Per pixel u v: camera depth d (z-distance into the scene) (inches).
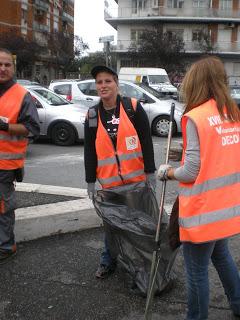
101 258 160.7
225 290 131.3
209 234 108.4
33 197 221.5
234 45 2117.4
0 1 2303.2
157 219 144.9
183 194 111.7
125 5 2103.8
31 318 135.2
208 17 2084.2
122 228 140.3
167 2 2097.7
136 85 562.9
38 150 449.4
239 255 177.2
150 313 127.3
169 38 1980.8
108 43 655.1
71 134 475.8
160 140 507.5
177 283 154.8
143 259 143.0
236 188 111.9
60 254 178.5
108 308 140.2
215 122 109.9
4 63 155.5
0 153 158.9
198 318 119.9
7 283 155.6
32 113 159.6
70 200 214.8
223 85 113.4
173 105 130.7
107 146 147.6
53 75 2645.2
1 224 168.7
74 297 146.6
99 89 144.6
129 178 149.3
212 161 108.4
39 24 2598.4
